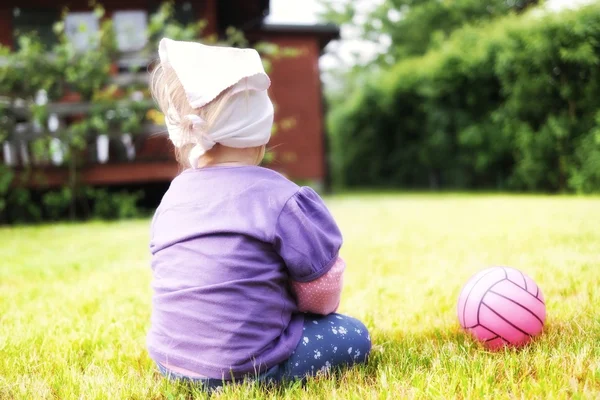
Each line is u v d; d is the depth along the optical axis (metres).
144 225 7.86
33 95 8.82
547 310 2.75
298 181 14.71
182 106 1.85
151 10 11.58
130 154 9.54
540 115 11.75
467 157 14.33
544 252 4.28
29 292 3.71
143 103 8.77
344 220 7.61
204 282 1.82
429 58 15.64
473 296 2.36
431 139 15.38
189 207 1.89
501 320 2.27
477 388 1.81
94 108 8.71
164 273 1.91
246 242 1.81
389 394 1.81
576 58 10.38
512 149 12.86
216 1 12.38
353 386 1.91
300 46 14.88
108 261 4.89
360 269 4.05
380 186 19.41
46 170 8.88
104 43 8.91
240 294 1.80
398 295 3.27
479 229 5.88
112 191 10.12
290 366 1.92
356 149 19.31
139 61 9.12
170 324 1.88
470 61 13.45
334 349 1.99
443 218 7.27
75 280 4.12
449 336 2.47
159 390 1.96
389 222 7.07
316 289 1.89
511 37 11.71
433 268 3.99
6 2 11.38
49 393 1.98
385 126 18.23
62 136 8.69
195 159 1.89
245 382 1.84
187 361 1.85
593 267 3.63
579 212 7.02
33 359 2.34
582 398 1.69
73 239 6.45
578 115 11.09
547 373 1.94
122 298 3.45
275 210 1.83
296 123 14.78
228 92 1.79
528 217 6.74
